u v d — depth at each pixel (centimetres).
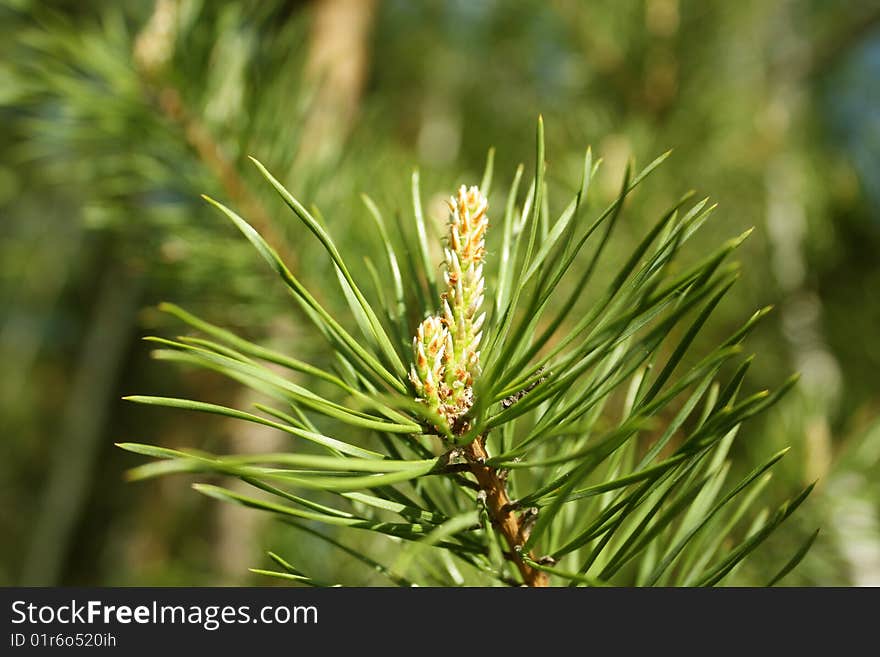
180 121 62
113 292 184
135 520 119
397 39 196
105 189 65
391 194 65
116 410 178
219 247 61
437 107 204
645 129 96
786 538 62
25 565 191
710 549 44
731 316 89
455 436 42
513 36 148
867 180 118
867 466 65
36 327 243
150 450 39
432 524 42
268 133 63
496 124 146
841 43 141
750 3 121
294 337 65
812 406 72
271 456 38
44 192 201
